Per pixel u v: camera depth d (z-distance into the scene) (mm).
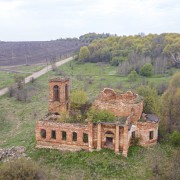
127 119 43594
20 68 139250
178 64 119812
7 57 178375
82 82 106062
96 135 43312
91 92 91375
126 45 151125
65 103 49625
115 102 47594
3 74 121375
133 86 93625
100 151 43281
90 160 41719
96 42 167000
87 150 44125
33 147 46625
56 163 42438
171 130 52656
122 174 39094
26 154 44938
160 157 42969
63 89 48719
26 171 34438
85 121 46000
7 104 78000
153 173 39031
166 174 38375
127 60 126125
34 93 91500
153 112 55062
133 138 45969
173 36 152000
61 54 184375
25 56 182125
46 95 89938
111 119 43938
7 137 54781
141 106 47625
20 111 72750
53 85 48875
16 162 35688
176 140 46500
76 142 44531
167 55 121875
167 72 113812
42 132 46750
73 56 163750
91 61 145375
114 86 95688
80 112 51062
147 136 45500
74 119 47000
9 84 100688
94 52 145625
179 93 62000
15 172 33719
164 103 60188
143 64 115062
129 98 49781
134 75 105438
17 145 48719
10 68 139625
